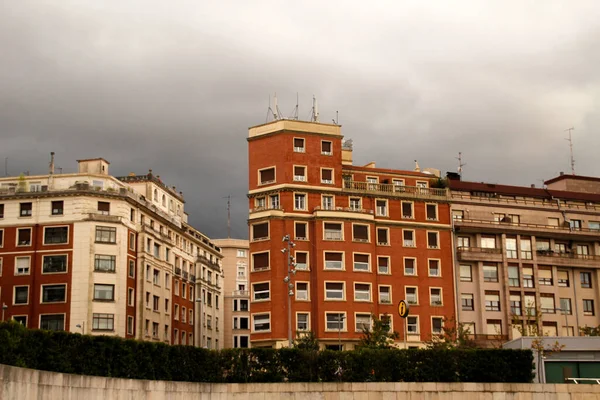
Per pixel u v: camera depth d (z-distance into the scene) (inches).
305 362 2637.8
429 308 3654.0
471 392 2628.0
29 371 1638.8
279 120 3629.4
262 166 3619.6
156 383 2178.9
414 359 2719.0
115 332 3823.8
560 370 2866.6
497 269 3796.8
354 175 3791.8
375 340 3218.5
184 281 4783.5
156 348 2305.6
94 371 2053.4
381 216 3695.9
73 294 3811.5
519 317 3737.7
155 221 4424.2
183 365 2409.0
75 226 3892.7
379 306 3577.8
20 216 3946.9
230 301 5954.7
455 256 3762.3
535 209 3983.8
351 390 2539.4
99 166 4271.7
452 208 3833.7
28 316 3818.9
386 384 2571.4
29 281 3863.2
